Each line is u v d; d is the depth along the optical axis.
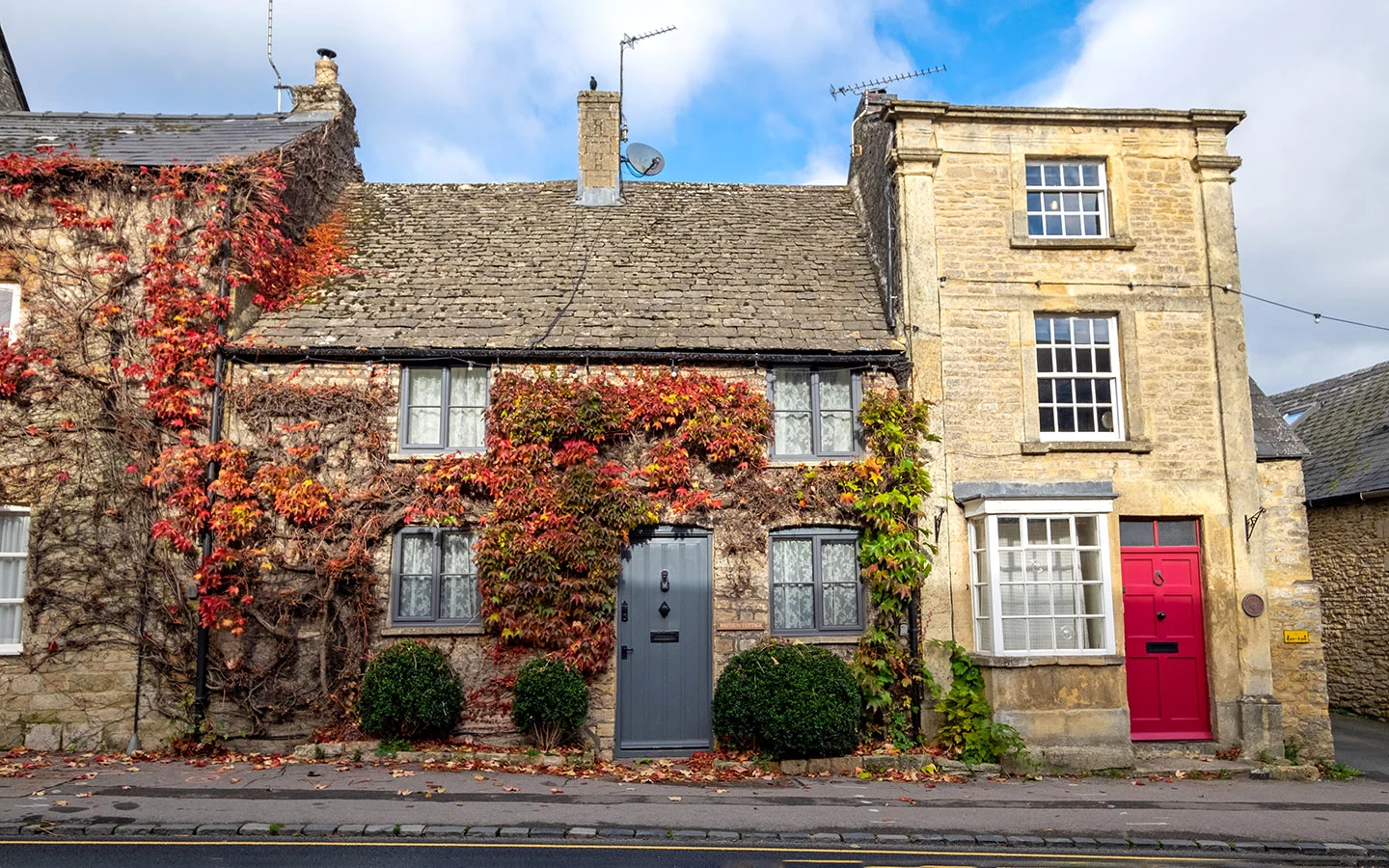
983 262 12.63
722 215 15.45
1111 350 12.74
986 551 11.59
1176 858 7.80
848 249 14.59
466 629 11.34
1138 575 12.25
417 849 7.44
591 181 15.77
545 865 7.13
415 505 11.47
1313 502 17.23
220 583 11.07
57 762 10.18
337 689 11.16
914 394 12.16
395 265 13.62
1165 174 13.02
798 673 10.77
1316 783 10.82
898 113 12.86
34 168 11.48
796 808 8.92
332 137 15.16
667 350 12.00
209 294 11.62
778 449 12.29
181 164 11.81
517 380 11.74
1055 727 11.08
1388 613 15.52
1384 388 18.45
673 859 7.37
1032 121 12.98
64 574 11.06
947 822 8.55
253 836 7.64
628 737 11.51
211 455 11.19
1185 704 12.07
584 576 11.32
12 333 11.42
